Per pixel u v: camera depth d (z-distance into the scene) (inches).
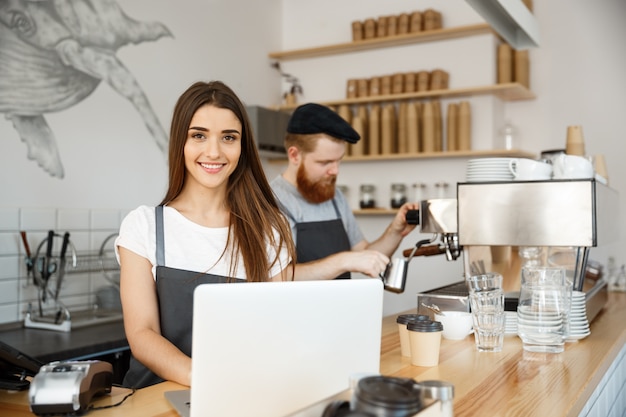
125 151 147.7
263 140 178.1
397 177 183.8
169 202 70.4
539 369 65.0
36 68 127.2
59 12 131.7
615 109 167.5
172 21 161.9
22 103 124.6
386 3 188.7
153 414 49.5
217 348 41.7
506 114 178.5
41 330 120.0
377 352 51.4
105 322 127.0
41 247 127.2
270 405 44.1
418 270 181.8
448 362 68.1
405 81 177.8
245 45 189.2
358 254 81.1
